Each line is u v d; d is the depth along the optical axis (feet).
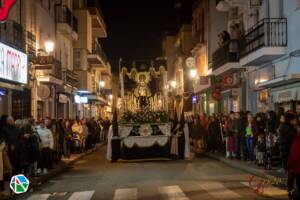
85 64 137.08
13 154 48.65
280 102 74.23
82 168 68.90
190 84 167.94
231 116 75.05
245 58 83.35
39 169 56.65
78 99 137.39
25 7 80.12
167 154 79.92
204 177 55.01
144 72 99.50
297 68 68.23
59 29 107.96
